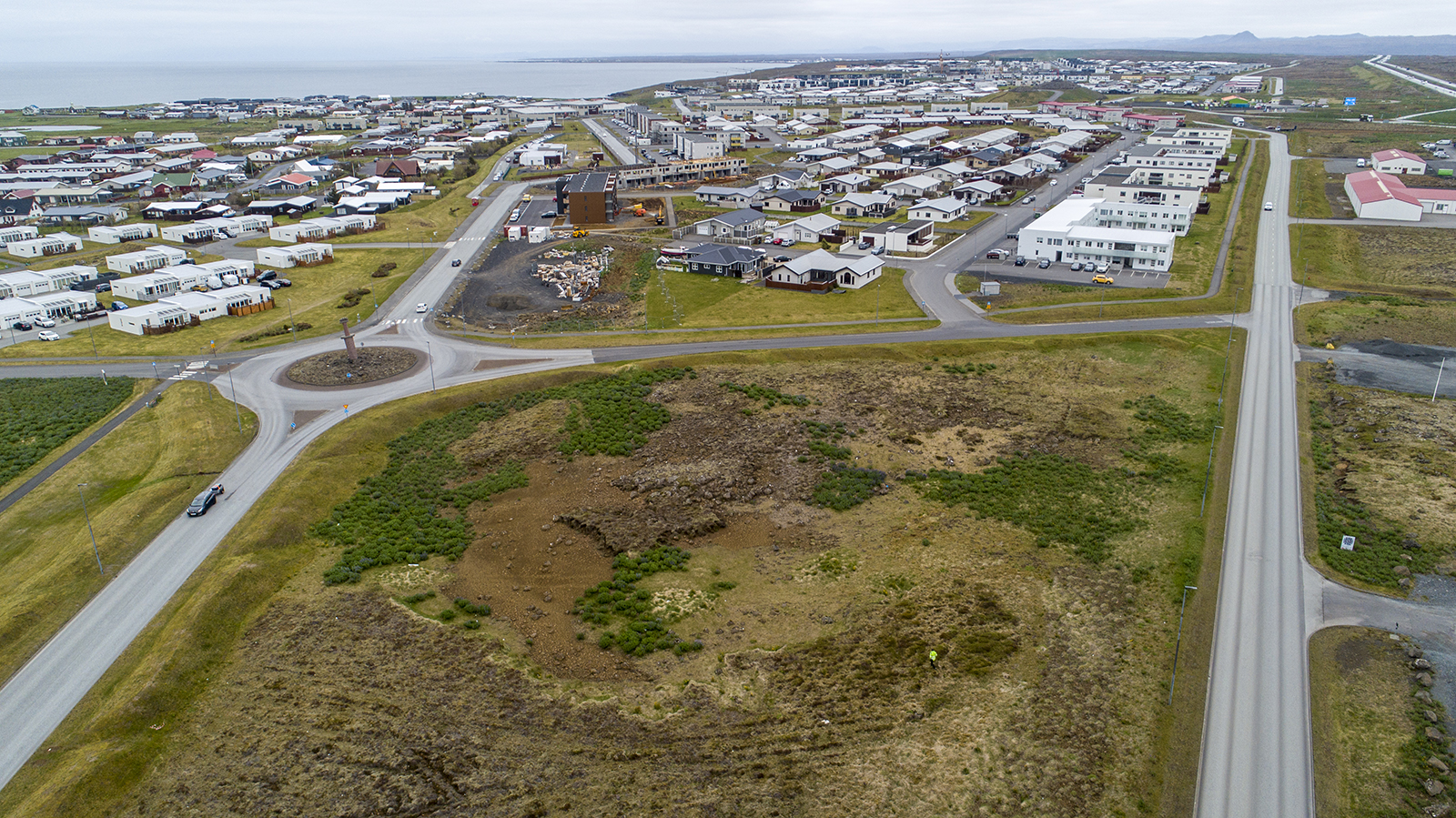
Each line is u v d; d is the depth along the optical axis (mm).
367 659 47812
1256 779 38875
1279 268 125062
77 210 179375
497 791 38312
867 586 54625
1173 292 113312
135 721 42531
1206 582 53656
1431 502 61938
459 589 55312
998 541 59219
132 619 50938
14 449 74500
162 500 64312
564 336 101375
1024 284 119688
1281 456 70000
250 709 43844
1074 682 45219
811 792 38312
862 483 67500
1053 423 77500
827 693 44812
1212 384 84438
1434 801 37562
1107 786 38500
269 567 56375
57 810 37156
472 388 85500
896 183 190250
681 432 77000
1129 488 65938
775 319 106188
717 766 39875
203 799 38031
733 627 51062
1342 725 42094
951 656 47469
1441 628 49094
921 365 91562
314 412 80250
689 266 131000
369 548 59531
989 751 40594
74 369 93188
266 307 116688
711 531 61594
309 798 37906
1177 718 42562
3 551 59594
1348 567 54906
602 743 41406
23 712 43531
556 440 75750
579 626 51469
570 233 159125
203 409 80812
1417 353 90875
